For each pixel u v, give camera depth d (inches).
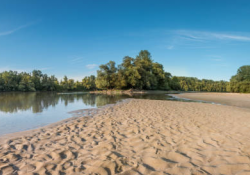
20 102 805.2
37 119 369.4
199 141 194.9
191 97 1174.3
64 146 183.0
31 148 177.0
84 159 148.9
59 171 126.7
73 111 486.6
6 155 157.5
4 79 2758.4
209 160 144.2
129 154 160.1
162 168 131.0
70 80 4030.5
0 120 359.3
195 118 341.7
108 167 132.9
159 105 597.6
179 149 171.2
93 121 319.0
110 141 199.0
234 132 231.9
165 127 265.0
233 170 126.1
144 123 295.0
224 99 981.8
